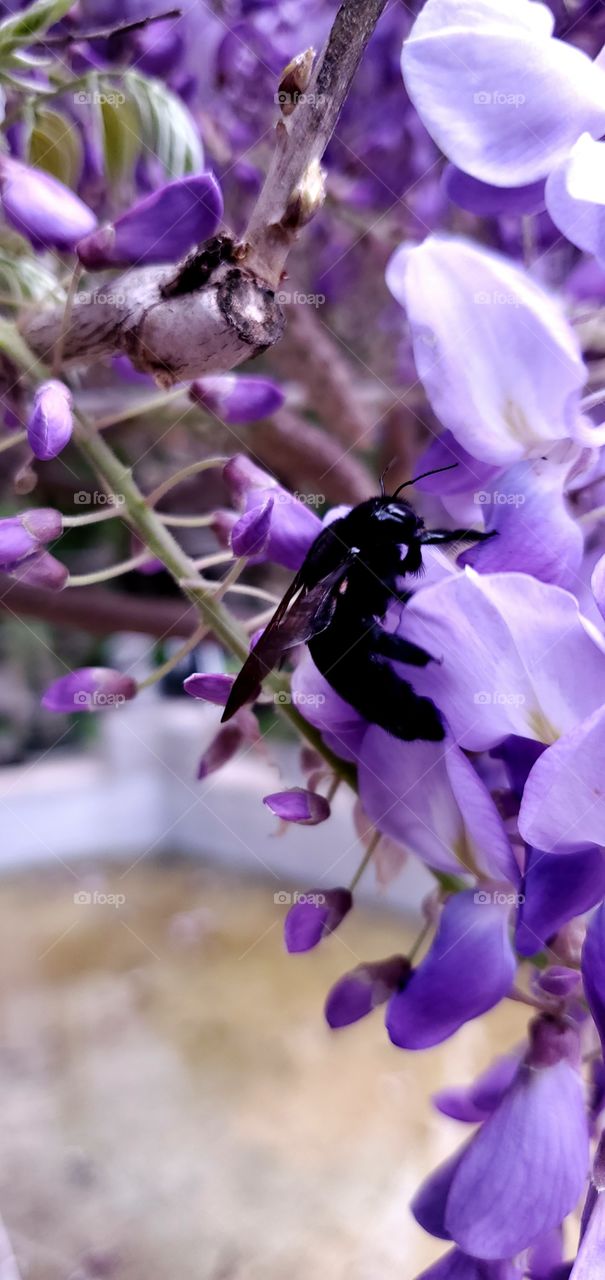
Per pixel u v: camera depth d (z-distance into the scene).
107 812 0.70
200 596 0.17
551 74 0.14
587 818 0.14
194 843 0.68
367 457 0.34
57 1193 0.40
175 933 0.58
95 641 0.64
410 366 0.27
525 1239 0.15
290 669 0.17
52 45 0.21
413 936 0.49
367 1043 0.50
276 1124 0.44
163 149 0.19
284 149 0.14
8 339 0.16
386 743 0.15
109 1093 0.47
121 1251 0.36
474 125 0.15
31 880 0.67
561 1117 0.15
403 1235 0.37
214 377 0.17
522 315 0.14
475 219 0.24
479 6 0.15
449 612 0.14
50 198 0.17
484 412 0.15
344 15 0.14
